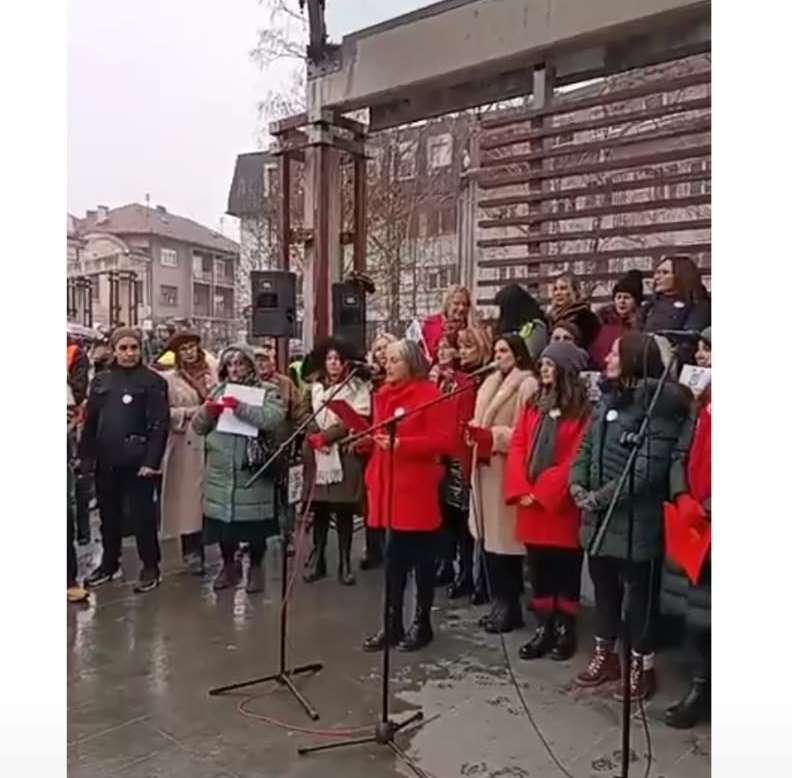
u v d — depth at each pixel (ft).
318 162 16.71
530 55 13.35
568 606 9.39
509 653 9.53
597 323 11.74
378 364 12.19
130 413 11.99
